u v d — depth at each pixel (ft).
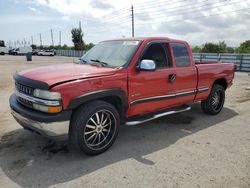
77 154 12.69
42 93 11.14
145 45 14.43
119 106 13.58
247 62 63.00
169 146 13.92
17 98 13.11
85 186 9.98
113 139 13.21
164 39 15.65
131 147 13.70
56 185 10.04
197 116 19.76
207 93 18.97
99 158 12.36
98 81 12.03
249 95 28.73
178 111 16.65
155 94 14.82
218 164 11.87
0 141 14.16
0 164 11.64
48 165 11.58
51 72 12.44
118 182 10.27
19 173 10.89
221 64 20.03
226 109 22.13
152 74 14.38
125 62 13.60
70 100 11.19
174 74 15.67
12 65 71.46
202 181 10.41
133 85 13.51
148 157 12.54
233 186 10.08
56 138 11.52
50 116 11.00
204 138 15.16
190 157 12.58
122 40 15.88
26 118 11.68
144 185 10.07
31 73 12.67
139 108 14.29
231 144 14.29
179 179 10.54
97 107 12.07
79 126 11.62
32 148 13.29
